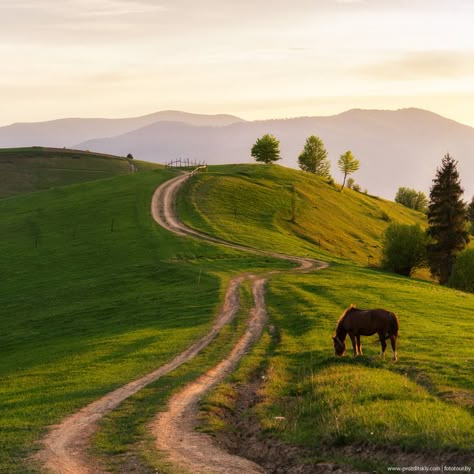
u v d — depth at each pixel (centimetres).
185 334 4003
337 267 7406
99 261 8081
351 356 2947
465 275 7675
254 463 1720
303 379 2625
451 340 3275
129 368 3123
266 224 10569
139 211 10894
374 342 3303
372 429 1788
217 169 15900
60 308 5969
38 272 7862
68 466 1708
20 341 4919
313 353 3130
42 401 2536
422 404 2000
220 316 4628
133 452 1805
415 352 3002
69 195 13338
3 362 4081
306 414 2106
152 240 8850
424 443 1633
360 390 2219
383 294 5300
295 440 1852
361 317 2850
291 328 3994
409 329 3691
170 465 1666
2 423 2181
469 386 2286
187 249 8188
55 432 2047
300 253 8525
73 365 3375
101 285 6688
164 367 3106
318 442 1811
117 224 10144
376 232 13200
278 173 15650
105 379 2900
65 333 4928
